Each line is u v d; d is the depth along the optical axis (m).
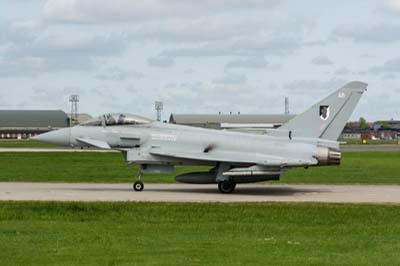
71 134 78.69
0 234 43.94
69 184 86.00
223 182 75.19
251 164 75.12
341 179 97.50
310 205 61.16
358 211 57.19
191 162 76.31
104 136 78.31
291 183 91.12
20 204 59.34
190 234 44.53
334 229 47.31
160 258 36.09
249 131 79.38
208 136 77.75
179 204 60.72
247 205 60.56
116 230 46.00
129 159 76.56
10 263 34.72
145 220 51.31
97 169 114.94
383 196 72.25
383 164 136.12
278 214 55.06
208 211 56.41
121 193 73.50
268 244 40.56
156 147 77.69
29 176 98.06
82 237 42.75
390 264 34.91
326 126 79.00
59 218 52.06
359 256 36.94
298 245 40.28
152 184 87.69
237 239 42.41
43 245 39.78
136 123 78.56
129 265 34.34
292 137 78.56
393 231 46.59
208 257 36.41
